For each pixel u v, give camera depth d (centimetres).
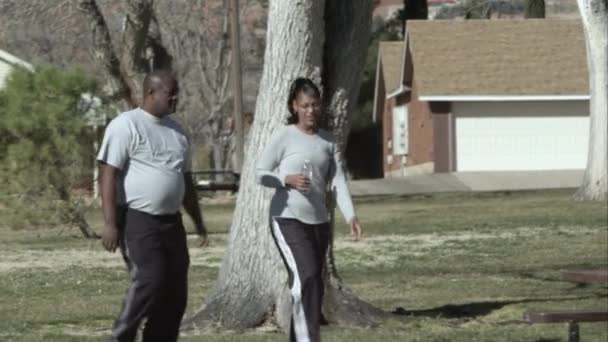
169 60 5434
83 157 3159
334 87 1549
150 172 1089
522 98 6100
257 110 1542
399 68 6800
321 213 1186
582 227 3269
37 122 3073
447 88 6106
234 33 4894
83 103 3206
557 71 6188
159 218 1091
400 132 6681
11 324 1606
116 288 2081
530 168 6178
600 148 4347
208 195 4891
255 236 1538
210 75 5772
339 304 1569
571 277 1373
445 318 1645
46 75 3155
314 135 1194
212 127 5762
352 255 2653
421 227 3422
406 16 6944
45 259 2691
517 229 3262
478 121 6166
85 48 5253
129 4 4119
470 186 5656
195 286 2106
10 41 5378
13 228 3189
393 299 1864
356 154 7294
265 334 1487
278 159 1187
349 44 1546
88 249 2961
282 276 1528
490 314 1686
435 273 2283
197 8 5709
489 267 2388
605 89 4353
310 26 1500
